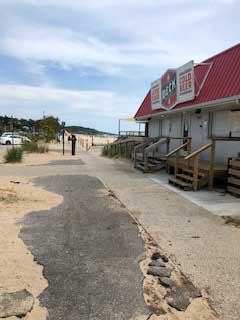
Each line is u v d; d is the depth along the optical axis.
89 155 24.23
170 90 14.17
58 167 15.20
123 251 4.57
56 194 8.56
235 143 10.62
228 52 11.27
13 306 3.12
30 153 23.62
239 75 9.52
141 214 6.62
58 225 5.75
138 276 3.80
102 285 3.58
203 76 12.10
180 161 11.76
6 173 12.86
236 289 3.53
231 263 4.21
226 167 9.80
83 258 4.29
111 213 6.64
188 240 5.08
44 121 53.34
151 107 17.67
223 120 11.38
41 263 4.11
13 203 7.28
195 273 3.90
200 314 3.07
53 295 3.34
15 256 4.29
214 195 8.65
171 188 9.67
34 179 11.27
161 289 3.52
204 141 12.69
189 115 14.20
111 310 3.10
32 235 5.18
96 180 11.09
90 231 5.44
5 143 38.81
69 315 3.01
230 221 6.14
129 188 9.62
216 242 4.99
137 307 3.16
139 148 16.75
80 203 7.51
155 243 4.93
